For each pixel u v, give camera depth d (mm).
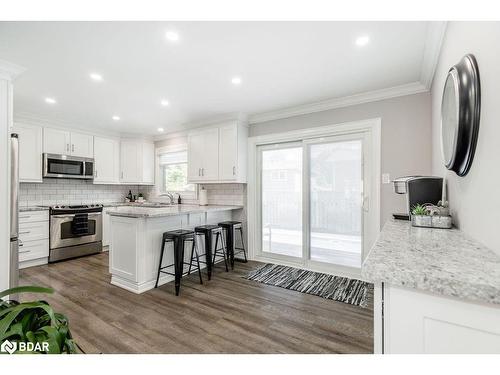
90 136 4602
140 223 2818
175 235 2828
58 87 2830
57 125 4148
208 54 2154
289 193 3811
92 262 3898
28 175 3801
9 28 1773
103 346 1816
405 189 2006
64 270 3518
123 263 2936
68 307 2414
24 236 3602
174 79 2646
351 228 3277
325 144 3471
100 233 4469
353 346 1823
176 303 2506
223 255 3781
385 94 2934
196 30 1826
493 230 950
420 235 1303
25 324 823
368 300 2582
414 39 1938
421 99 2768
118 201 5422
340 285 2990
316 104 3375
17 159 2170
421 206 1755
